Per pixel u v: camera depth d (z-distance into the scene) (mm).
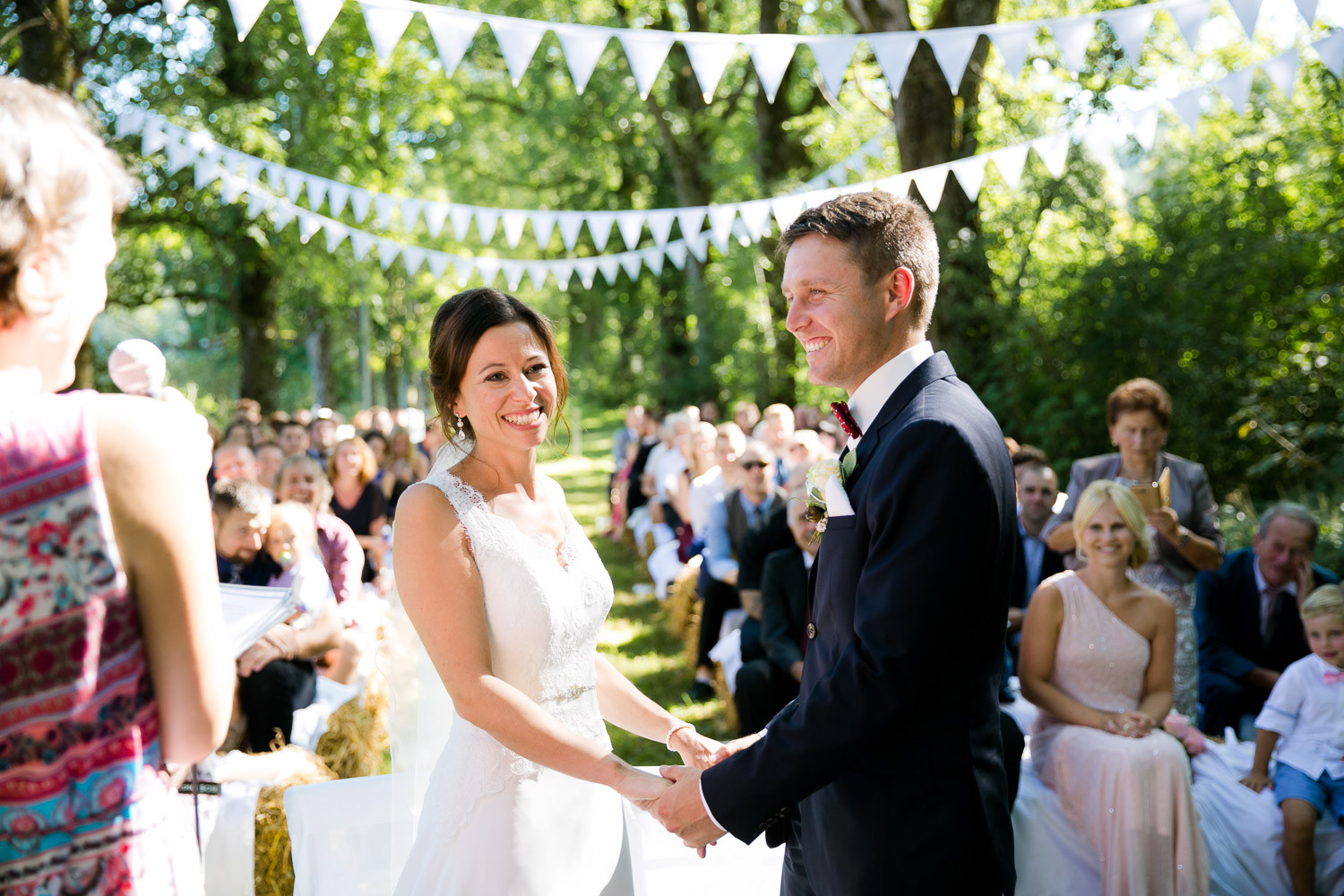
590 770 2039
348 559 5258
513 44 3115
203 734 1300
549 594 2111
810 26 14258
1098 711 3326
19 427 1181
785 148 15039
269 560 3926
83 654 1205
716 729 5586
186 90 13633
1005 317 10078
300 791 2738
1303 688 3420
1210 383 10227
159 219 14914
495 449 2229
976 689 2047
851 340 2078
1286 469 9953
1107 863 3150
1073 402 10000
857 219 2051
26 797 1193
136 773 1255
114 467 1226
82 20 12320
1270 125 11359
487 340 2188
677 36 3217
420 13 3018
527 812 2084
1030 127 10461
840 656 2049
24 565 1179
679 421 9781
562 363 2305
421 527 2068
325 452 11430
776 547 5199
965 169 4570
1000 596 2045
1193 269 10750
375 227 15820
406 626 2438
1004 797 2092
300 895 2672
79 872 1214
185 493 1278
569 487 20125
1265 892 3318
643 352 23812
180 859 1319
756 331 17781
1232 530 8227
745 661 5035
